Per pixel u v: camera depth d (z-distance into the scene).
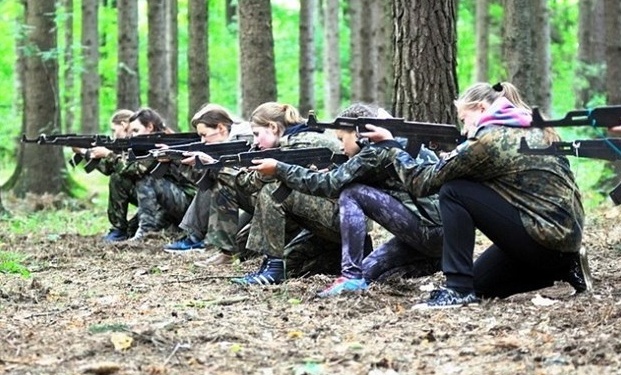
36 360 5.06
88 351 5.20
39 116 17.88
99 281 8.17
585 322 5.61
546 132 6.32
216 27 35.72
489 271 6.66
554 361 4.82
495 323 5.72
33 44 17.88
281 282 7.82
